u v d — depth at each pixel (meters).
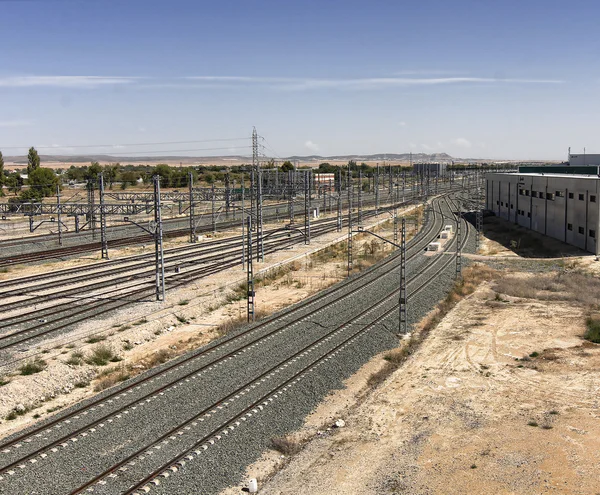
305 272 62.09
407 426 26.16
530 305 47.38
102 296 46.75
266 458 23.17
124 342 36.47
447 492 20.77
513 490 20.81
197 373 30.34
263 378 29.97
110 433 23.75
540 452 23.53
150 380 29.34
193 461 21.95
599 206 65.94
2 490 19.56
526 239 81.94
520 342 37.91
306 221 79.56
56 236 80.81
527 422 26.36
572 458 22.97
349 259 60.75
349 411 27.78
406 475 21.94
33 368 30.55
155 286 49.94
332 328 39.03
